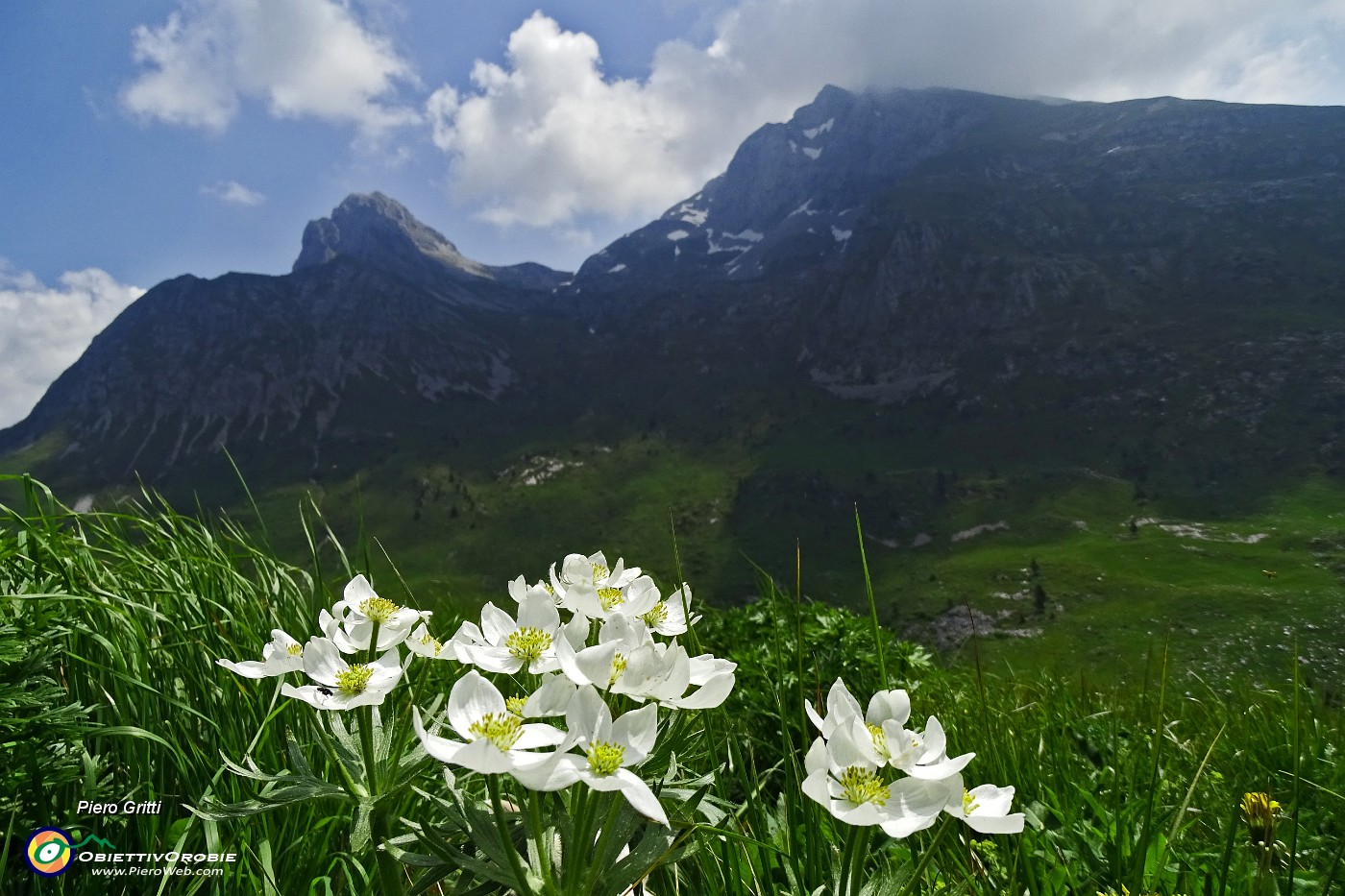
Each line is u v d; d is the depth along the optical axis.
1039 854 2.65
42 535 3.32
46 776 2.28
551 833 1.67
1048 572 148.50
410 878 2.14
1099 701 5.39
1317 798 3.58
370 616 1.95
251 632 3.45
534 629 1.81
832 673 5.39
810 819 2.07
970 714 4.64
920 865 1.52
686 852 1.80
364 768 1.81
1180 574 134.75
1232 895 2.43
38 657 2.42
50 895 2.16
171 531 3.97
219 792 2.62
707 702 1.59
